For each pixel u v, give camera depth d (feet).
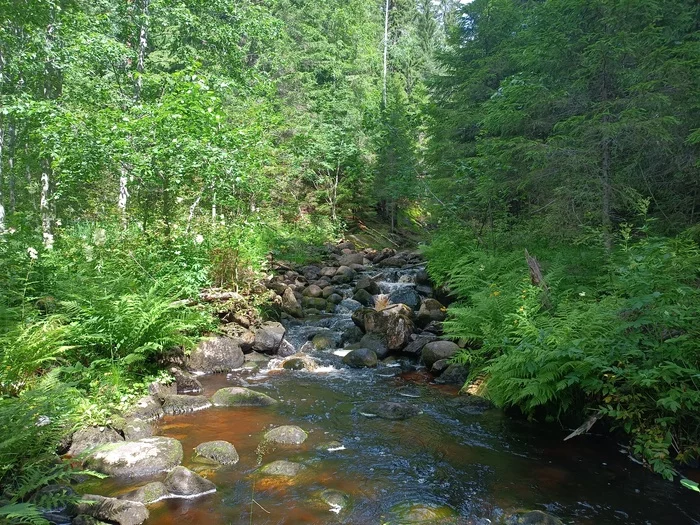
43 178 50.39
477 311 22.88
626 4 23.39
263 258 34.45
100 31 42.70
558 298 21.49
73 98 41.57
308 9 97.50
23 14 40.16
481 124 46.06
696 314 15.16
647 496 12.64
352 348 28.14
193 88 26.78
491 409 19.04
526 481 13.38
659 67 22.57
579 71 26.08
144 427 15.88
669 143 24.39
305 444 15.56
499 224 36.09
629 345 15.03
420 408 19.17
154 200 33.68
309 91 84.12
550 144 26.05
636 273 16.08
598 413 15.26
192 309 24.27
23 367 15.39
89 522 10.66
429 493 12.62
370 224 83.82
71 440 14.34
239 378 22.91
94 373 18.04
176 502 11.87
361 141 82.58
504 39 51.24
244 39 76.64
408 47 136.05
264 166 52.47
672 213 26.81
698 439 14.16
